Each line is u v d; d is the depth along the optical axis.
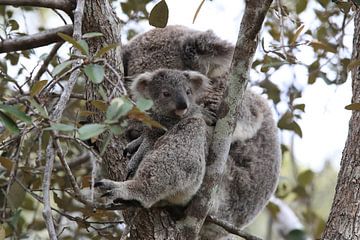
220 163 9.83
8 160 10.09
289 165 18.48
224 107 9.73
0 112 7.53
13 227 11.48
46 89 8.17
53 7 11.19
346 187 9.46
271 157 12.19
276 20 13.45
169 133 10.25
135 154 10.27
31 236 12.91
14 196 10.89
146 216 9.62
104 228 11.47
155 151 9.92
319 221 14.67
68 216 11.09
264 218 18.39
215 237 11.20
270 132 12.23
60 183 12.48
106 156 10.02
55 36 11.56
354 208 9.26
